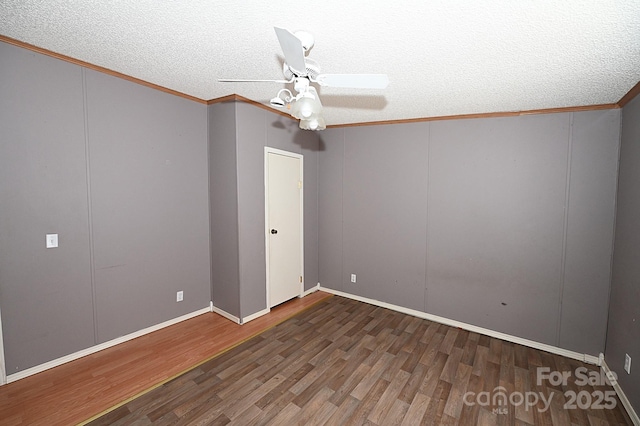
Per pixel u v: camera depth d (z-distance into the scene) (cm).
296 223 377
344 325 312
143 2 143
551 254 271
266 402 194
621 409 197
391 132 349
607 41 161
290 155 360
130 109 254
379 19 150
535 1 131
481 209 301
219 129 306
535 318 278
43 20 163
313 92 165
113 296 252
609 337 240
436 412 189
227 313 317
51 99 210
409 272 345
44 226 211
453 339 287
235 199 296
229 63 215
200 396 198
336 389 209
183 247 304
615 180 245
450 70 207
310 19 153
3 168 192
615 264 236
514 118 284
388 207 356
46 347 216
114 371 221
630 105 224
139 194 265
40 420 173
